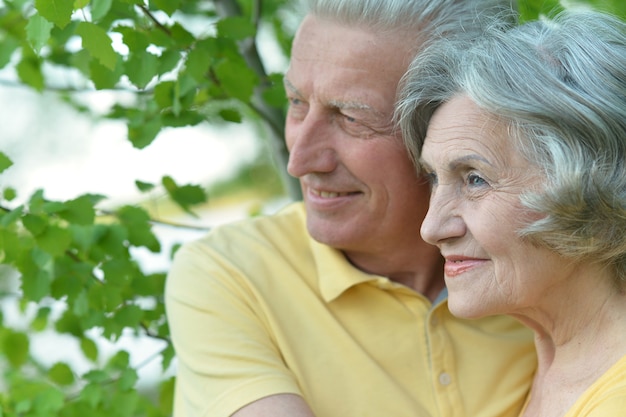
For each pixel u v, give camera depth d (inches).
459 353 74.8
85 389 88.4
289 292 75.2
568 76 60.2
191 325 72.9
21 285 82.0
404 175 71.9
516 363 74.9
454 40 66.7
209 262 75.8
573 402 63.8
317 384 71.6
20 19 91.1
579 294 63.4
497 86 60.2
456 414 71.8
